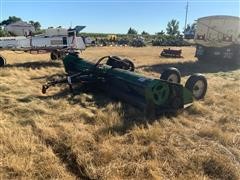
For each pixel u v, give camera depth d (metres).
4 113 7.08
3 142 5.33
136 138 5.72
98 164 4.79
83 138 5.59
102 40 50.28
